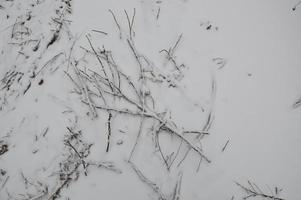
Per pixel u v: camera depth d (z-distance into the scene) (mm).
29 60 3703
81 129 3221
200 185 2918
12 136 3412
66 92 3375
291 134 2934
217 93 3154
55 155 3186
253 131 3002
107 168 3064
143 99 3145
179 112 3131
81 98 3297
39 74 3574
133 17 3365
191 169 2971
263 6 3348
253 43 3256
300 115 2963
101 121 3203
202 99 3154
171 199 2891
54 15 3799
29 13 4012
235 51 3264
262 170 2885
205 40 3348
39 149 3260
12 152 3336
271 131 2975
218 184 2902
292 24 3223
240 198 2840
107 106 3205
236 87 3150
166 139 3068
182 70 3270
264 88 3105
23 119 3447
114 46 3441
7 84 3688
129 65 3338
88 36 3551
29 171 3201
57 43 3646
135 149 3080
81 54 3480
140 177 2990
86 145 3160
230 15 3387
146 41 3412
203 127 3061
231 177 2906
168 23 3465
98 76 3326
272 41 3225
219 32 3352
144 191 2951
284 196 2779
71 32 3637
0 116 3555
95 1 3713
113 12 3596
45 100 3430
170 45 3367
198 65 3271
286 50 3168
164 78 3246
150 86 3232
